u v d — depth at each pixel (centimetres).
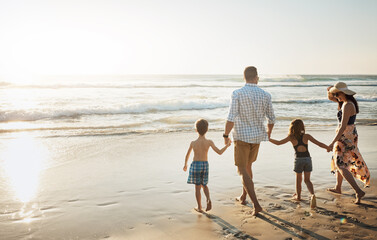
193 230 325
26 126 1068
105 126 1089
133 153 709
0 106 1551
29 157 655
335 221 343
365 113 1484
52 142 807
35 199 420
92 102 1805
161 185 488
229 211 380
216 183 498
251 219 353
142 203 409
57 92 2489
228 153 712
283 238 303
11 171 553
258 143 376
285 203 406
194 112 1502
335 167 441
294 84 4019
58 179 512
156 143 820
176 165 613
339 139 410
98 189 464
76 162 624
